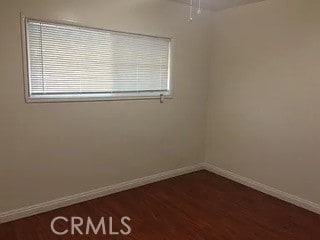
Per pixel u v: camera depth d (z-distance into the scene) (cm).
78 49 278
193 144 395
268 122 325
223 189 342
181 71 362
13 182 256
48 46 260
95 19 280
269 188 330
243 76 348
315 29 274
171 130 366
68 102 276
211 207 295
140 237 238
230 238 240
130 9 303
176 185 352
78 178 295
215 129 393
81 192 299
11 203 258
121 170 327
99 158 307
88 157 298
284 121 309
